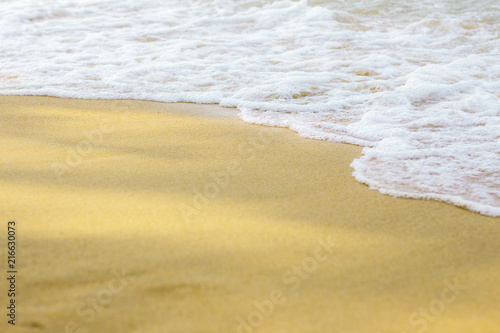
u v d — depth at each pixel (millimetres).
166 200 2988
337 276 2314
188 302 2113
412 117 4770
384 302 2152
